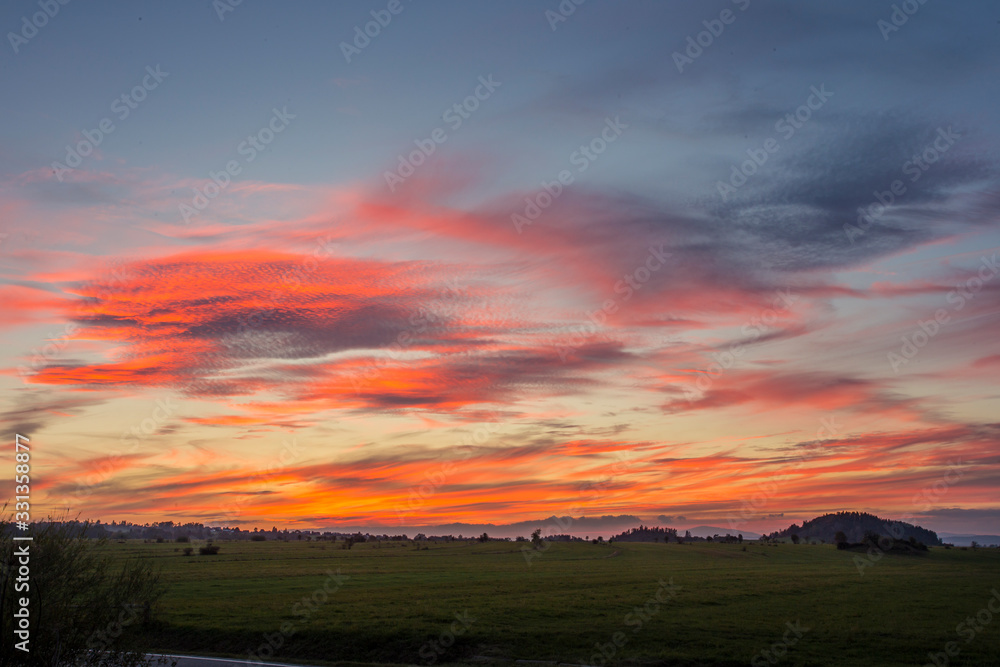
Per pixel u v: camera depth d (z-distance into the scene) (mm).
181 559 128500
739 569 113375
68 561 22375
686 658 35188
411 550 194500
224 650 38438
